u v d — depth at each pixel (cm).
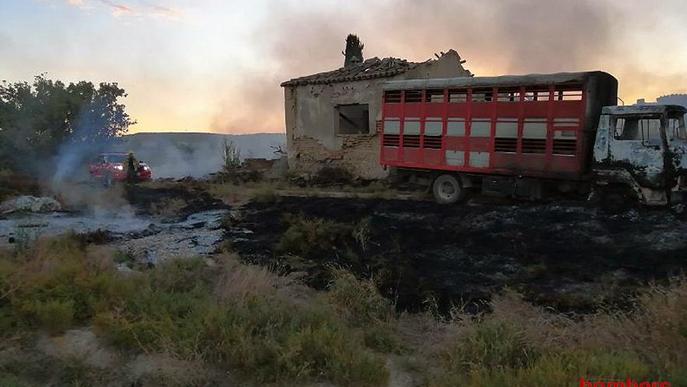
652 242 905
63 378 456
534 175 1288
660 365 466
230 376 474
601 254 886
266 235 1204
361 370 483
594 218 1070
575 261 873
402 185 1769
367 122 2284
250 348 493
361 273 906
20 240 852
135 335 513
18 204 1505
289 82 2281
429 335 639
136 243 1124
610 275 793
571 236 989
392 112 1557
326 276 889
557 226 1051
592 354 489
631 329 553
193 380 459
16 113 2511
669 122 1127
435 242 1061
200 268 818
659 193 1118
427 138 1479
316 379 478
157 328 527
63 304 558
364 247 1050
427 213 1288
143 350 502
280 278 838
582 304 716
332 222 1175
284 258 1006
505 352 513
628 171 1147
